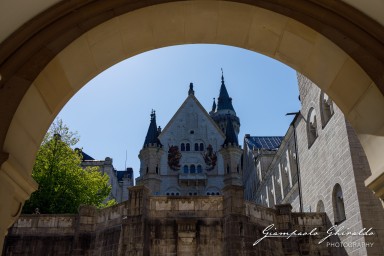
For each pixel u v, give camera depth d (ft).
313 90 102.63
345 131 80.94
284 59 23.20
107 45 21.22
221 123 394.73
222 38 23.18
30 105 18.70
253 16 20.93
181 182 271.08
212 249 77.56
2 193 17.25
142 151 266.16
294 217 88.53
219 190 272.92
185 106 297.33
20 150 18.85
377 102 18.70
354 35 18.89
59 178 114.01
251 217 81.00
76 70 20.89
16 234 83.82
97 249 82.43
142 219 77.36
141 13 20.26
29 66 18.15
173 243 77.51
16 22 18.02
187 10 20.80
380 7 18.29
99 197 128.36
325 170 92.99
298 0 19.40
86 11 18.97
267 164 214.90
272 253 81.20
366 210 73.67
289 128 128.98
